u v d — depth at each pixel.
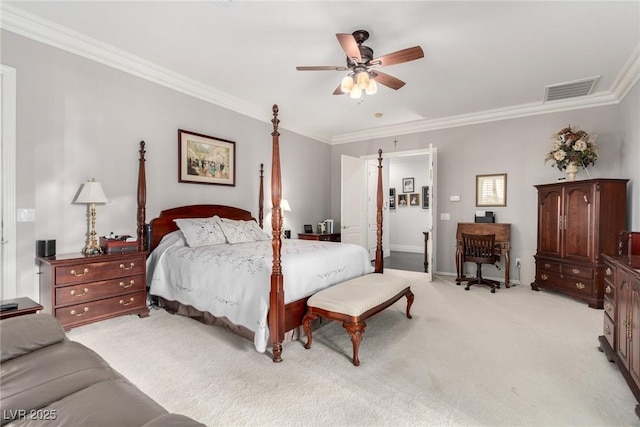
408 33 2.71
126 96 3.31
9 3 2.41
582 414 1.68
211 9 2.43
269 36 2.82
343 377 2.04
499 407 1.73
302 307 2.56
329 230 5.93
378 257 3.74
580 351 2.41
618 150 4.02
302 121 5.46
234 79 3.76
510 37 2.78
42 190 2.74
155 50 3.10
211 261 2.83
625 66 3.32
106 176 3.16
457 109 4.81
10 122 2.56
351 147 6.36
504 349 2.45
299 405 1.74
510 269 4.81
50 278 2.52
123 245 3.01
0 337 1.27
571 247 3.81
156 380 1.98
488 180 4.97
